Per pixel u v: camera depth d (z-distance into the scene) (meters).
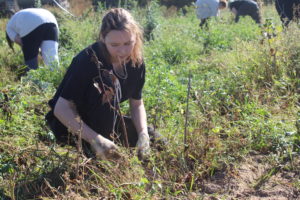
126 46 3.03
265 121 4.29
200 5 11.38
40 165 3.42
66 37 8.91
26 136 4.07
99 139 3.17
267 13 12.97
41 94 5.31
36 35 6.41
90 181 3.21
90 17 12.34
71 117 3.19
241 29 10.15
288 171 3.52
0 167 3.39
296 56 5.92
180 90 5.25
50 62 6.10
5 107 4.48
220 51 8.20
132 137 3.65
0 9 14.34
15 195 3.16
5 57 7.69
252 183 3.39
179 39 9.31
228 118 4.45
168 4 20.95
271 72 5.52
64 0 14.74
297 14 8.70
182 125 4.13
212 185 3.36
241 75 5.48
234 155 3.72
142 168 3.35
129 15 3.04
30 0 15.23
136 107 3.62
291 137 3.92
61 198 3.03
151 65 6.35
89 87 3.22
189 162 3.57
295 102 4.92
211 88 5.21
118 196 3.00
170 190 3.28
